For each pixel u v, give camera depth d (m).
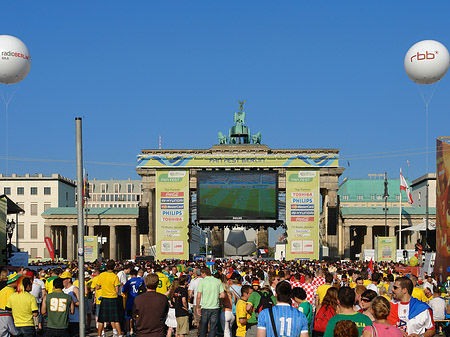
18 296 18.84
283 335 12.73
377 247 73.31
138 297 15.93
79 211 15.72
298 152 128.00
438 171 50.06
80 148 15.80
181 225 80.75
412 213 139.00
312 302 21.89
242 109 134.75
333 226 80.94
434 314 25.23
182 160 81.19
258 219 80.19
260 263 62.16
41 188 176.25
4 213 50.19
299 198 80.19
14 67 29.73
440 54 32.97
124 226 149.75
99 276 24.61
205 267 22.53
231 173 80.31
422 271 50.47
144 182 130.50
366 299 14.18
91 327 31.30
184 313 24.25
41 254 174.62
